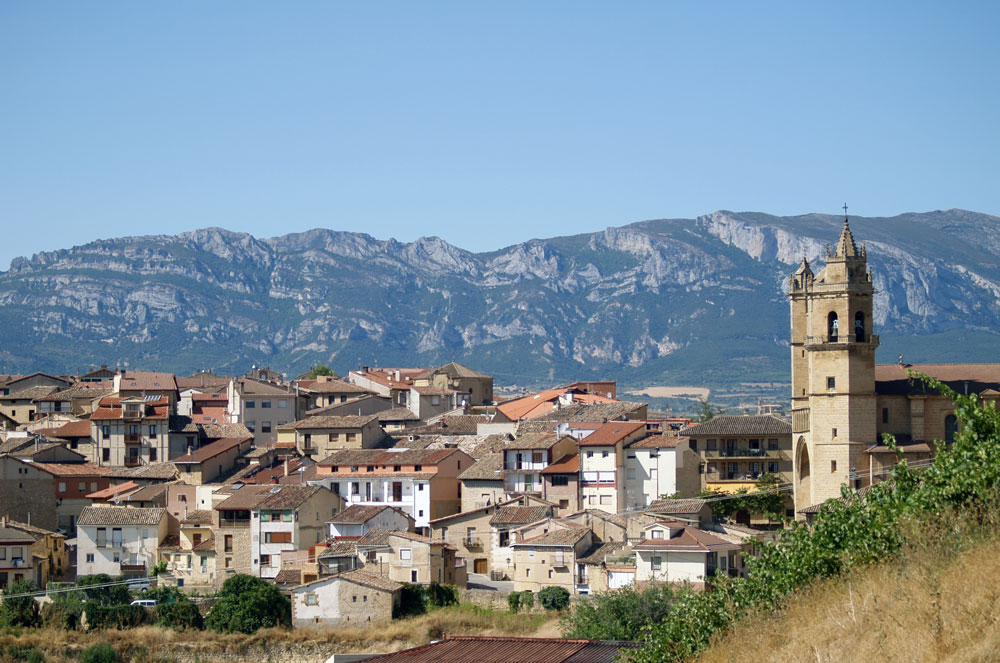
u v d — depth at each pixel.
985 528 64.06
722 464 183.00
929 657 55.09
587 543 155.75
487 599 153.75
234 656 144.50
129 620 152.25
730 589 75.75
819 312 159.88
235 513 177.12
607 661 75.81
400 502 187.62
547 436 190.12
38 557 175.50
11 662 143.88
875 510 71.69
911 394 159.50
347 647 142.25
